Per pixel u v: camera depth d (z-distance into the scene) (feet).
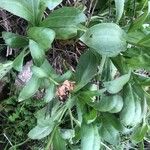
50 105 0.83
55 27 0.73
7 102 0.97
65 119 0.96
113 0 0.86
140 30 0.76
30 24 0.75
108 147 1.02
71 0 0.85
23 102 0.97
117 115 0.84
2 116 1.01
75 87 0.76
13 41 0.74
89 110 0.77
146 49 0.73
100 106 0.74
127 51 0.76
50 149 0.87
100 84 0.87
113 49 0.68
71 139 0.89
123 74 0.75
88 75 0.76
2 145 1.05
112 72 0.83
